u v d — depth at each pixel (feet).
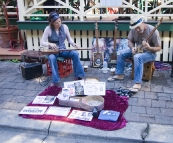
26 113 9.93
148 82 12.67
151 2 17.01
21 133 9.25
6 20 16.56
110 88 12.06
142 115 9.70
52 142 8.70
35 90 12.09
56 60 12.33
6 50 17.11
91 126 9.04
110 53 15.40
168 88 11.96
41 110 10.09
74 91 10.53
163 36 15.12
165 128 8.87
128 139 8.45
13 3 17.38
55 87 12.05
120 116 9.55
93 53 15.01
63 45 12.94
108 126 8.93
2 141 8.80
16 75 14.07
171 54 15.37
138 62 11.53
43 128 9.11
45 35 12.59
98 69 14.82
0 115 9.98
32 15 15.80
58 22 12.27
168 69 14.55
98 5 14.98
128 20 15.19
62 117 9.58
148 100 10.85
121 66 12.85
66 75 13.78
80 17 15.30
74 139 8.84
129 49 12.76
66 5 15.25
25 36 18.10
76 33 15.99
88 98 10.44
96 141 8.67
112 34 15.70
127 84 12.50
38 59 13.87
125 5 14.76
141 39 12.07
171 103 10.57
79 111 9.91
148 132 8.68
